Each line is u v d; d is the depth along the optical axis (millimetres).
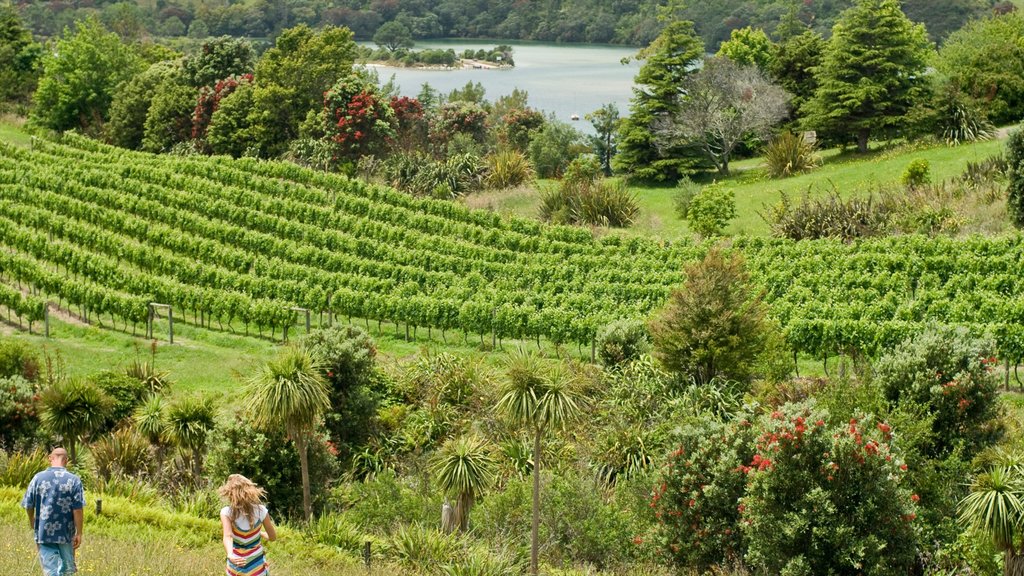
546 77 152750
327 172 64438
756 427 23688
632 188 66312
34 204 59938
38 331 45531
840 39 64250
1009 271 41031
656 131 66250
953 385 26250
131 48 95062
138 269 51844
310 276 48000
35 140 74000
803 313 39406
